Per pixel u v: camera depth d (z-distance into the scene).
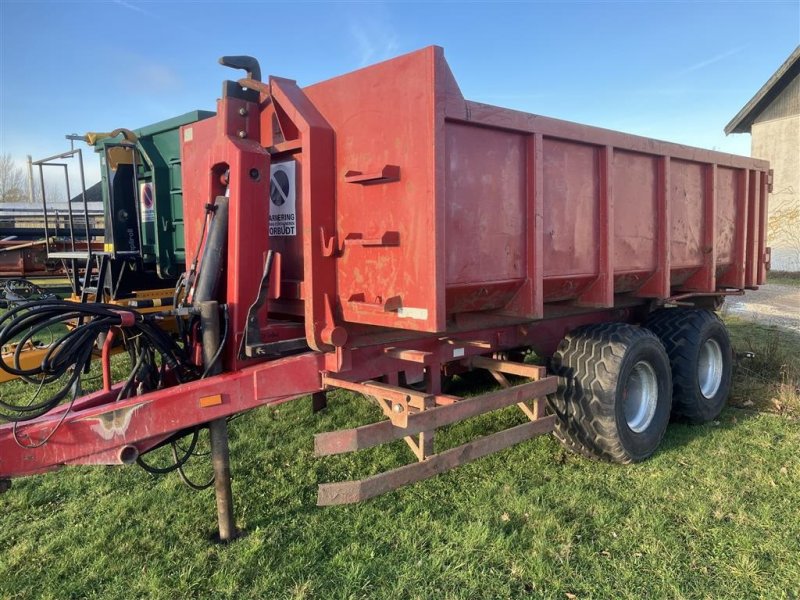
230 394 3.37
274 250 3.97
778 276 21.42
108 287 7.83
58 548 3.49
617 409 4.27
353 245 3.32
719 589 3.03
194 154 4.36
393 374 3.91
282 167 3.80
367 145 3.23
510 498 3.98
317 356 3.64
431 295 2.95
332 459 4.70
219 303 3.68
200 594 3.03
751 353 7.58
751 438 5.08
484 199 3.35
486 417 5.59
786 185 22.70
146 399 3.15
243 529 3.64
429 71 2.90
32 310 3.00
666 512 3.79
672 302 5.53
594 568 3.21
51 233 13.27
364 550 3.37
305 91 3.60
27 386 6.61
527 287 3.66
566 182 3.93
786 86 22.42
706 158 5.35
